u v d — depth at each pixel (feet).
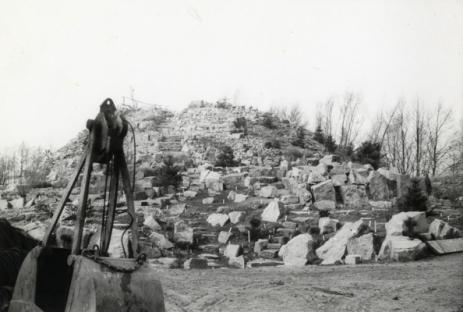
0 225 39.01
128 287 22.76
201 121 204.95
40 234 58.95
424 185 113.50
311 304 42.29
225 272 64.59
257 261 75.51
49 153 193.06
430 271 61.57
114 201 26.78
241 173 130.62
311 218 94.89
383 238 81.10
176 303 42.27
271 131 198.59
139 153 164.96
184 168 147.02
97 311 21.57
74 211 94.17
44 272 25.57
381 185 111.14
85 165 25.52
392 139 197.47
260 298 44.75
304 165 142.72
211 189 124.47
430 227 82.53
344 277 58.65
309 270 65.92
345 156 171.22
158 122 210.38
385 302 43.27
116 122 26.03
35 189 133.69
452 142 183.73
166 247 80.43
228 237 87.10
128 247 61.82
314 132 216.95
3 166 206.59
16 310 25.49
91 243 27.76
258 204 105.91
